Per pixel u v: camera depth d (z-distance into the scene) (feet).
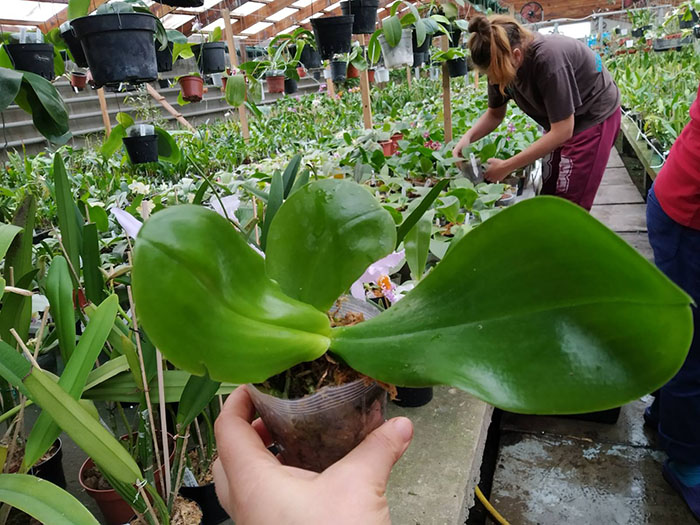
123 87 7.66
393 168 8.33
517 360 1.16
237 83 8.04
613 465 5.33
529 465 5.45
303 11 29.48
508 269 1.22
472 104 16.55
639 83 16.87
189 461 3.30
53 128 4.17
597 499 4.98
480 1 12.28
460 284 1.32
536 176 8.32
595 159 7.68
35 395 1.72
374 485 1.43
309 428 1.51
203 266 1.25
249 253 1.43
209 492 3.23
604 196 13.70
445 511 3.18
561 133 7.01
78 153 13.84
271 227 1.69
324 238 1.64
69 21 5.90
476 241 1.25
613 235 0.98
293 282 1.63
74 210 2.94
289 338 1.36
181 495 3.25
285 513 1.38
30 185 8.02
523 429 5.95
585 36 42.50
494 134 10.27
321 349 1.41
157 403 2.79
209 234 1.30
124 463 1.92
